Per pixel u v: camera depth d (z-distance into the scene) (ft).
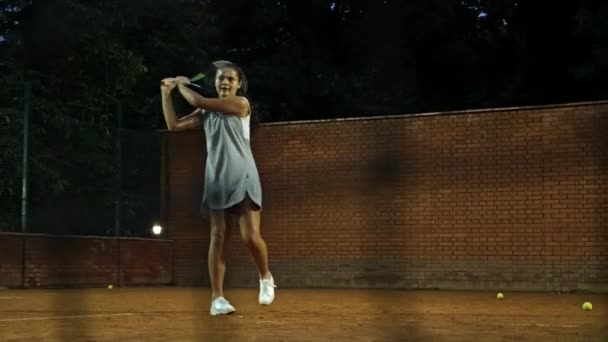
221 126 18.02
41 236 40.06
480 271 39.60
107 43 61.98
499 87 82.23
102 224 46.85
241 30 90.07
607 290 36.96
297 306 23.22
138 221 47.83
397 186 41.73
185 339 12.87
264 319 17.19
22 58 61.52
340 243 42.65
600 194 37.42
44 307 22.86
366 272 41.96
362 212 42.29
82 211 45.73
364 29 87.04
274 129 44.60
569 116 38.29
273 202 44.32
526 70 80.43
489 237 39.55
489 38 84.53
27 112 41.42
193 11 77.30
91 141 57.47
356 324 15.80
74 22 60.18
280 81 85.10
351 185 42.68
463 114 40.50
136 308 22.26
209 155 18.16
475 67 83.41
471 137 40.29
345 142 42.96
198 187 46.37
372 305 24.30
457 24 84.64
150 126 67.77
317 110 86.43
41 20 60.59
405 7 84.69
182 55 73.92
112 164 51.52
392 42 85.46
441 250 40.50
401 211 41.50
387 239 41.65
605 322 16.78
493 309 22.45
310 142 43.73
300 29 89.20
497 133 39.75
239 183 17.87
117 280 43.52
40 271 39.91
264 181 44.60
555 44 79.97
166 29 73.97
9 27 61.82
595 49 72.33
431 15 83.25
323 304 24.79
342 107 85.51
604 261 37.14
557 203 38.27
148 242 45.39
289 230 43.83
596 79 71.56
